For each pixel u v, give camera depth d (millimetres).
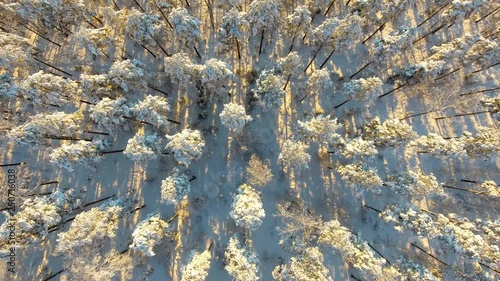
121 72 31922
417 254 34844
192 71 33031
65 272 33625
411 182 31812
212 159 36969
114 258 32062
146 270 33969
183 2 41031
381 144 33531
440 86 38688
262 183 33844
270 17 33969
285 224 34250
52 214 29703
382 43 36094
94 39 34969
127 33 36688
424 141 33906
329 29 34188
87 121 35594
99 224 29906
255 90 35188
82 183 36406
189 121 37938
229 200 35875
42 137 31781
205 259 31453
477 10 39531
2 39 33188
